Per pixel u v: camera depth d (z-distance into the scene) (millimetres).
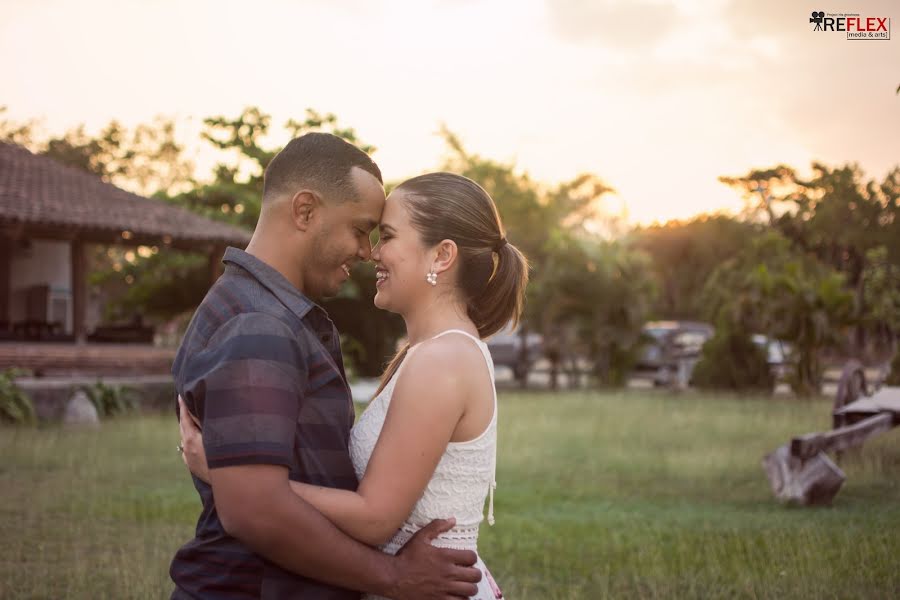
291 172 1994
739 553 5312
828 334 18672
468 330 2127
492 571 5129
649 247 49750
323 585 1894
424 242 2125
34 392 14148
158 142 49781
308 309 1938
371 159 2105
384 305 2188
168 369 18125
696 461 9359
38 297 21172
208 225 19516
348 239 2037
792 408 15531
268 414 1745
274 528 1731
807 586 4508
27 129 47625
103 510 6754
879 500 7125
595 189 25797
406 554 1950
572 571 5125
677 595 4566
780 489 7102
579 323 24188
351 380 21391
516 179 27453
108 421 13875
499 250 2205
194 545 1931
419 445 1937
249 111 28547
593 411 15258
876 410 8609
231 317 1872
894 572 4750
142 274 27547
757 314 19562
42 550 5461
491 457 2096
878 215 45719
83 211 17578
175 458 9664
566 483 8234
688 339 25438
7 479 8180
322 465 1917
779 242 23172
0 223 16562
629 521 6430
